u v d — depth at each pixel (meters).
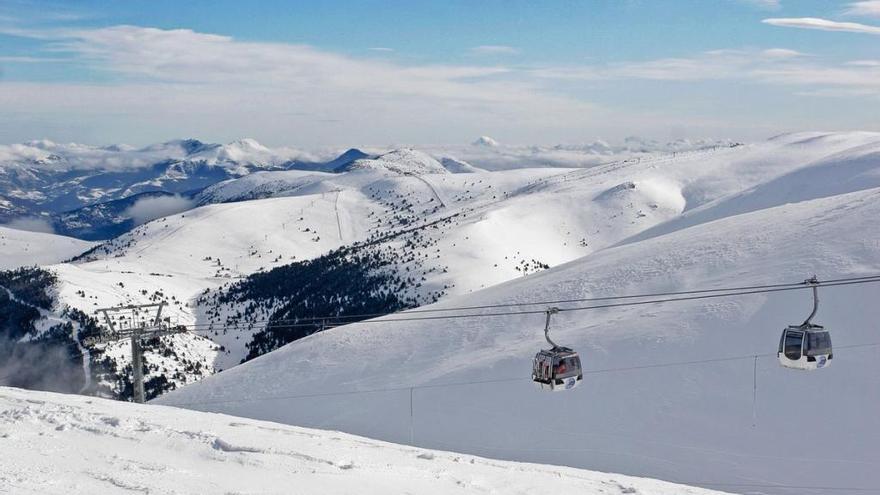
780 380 32.22
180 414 23.67
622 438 31.31
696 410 31.86
